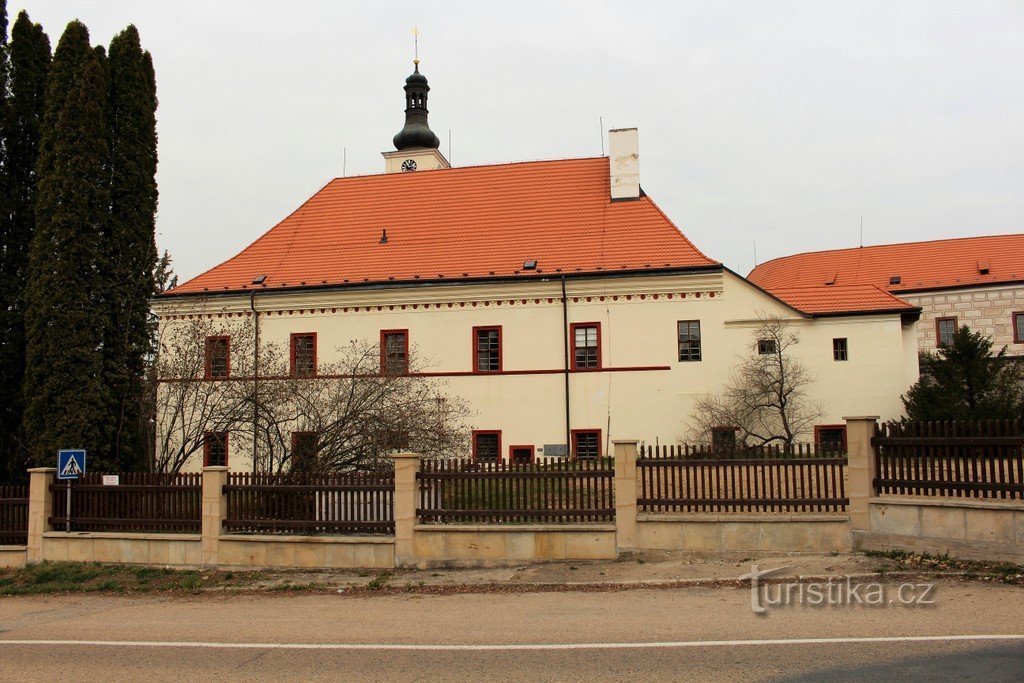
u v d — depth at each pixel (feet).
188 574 54.95
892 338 107.76
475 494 53.42
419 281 114.21
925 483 47.50
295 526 55.47
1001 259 157.58
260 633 38.40
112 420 76.59
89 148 77.36
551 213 122.42
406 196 130.41
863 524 49.01
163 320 113.80
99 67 78.74
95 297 77.15
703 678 28.22
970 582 41.42
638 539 51.06
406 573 51.80
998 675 27.20
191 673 31.73
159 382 82.53
